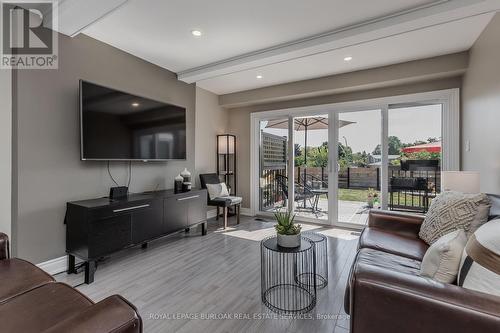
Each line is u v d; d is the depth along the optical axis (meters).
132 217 2.60
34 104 2.26
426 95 3.38
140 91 3.23
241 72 3.68
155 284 2.17
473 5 1.96
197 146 4.35
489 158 2.30
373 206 3.83
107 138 2.68
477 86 2.62
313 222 4.28
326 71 3.63
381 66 3.41
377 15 2.31
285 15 2.32
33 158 2.25
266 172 4.86
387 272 1.06
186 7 2.20
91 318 0.76
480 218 1.65
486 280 0.96
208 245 3.16
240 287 2.12
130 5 2.16
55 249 2.40
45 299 1.15
